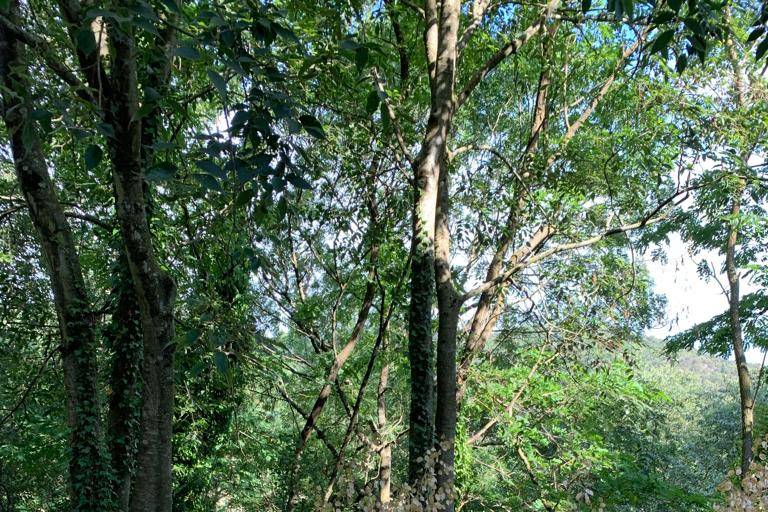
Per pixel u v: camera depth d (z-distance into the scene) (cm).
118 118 418
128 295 795
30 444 1071
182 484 1330
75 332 681
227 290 798
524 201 870
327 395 1062
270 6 342
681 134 805
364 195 851
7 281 934
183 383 1066
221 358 350
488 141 1208
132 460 787
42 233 662
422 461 590
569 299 975
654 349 1336
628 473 1010
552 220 838
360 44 355
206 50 332
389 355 1012
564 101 969
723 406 2808
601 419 1106
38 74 455
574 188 835
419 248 644
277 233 725
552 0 780
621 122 1009
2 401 1042
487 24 995
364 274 973
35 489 1413
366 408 1228
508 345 1114
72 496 682
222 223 703
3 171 970
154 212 809
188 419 1238
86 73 443
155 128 612
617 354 1083
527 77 1158
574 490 916
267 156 298
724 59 884
